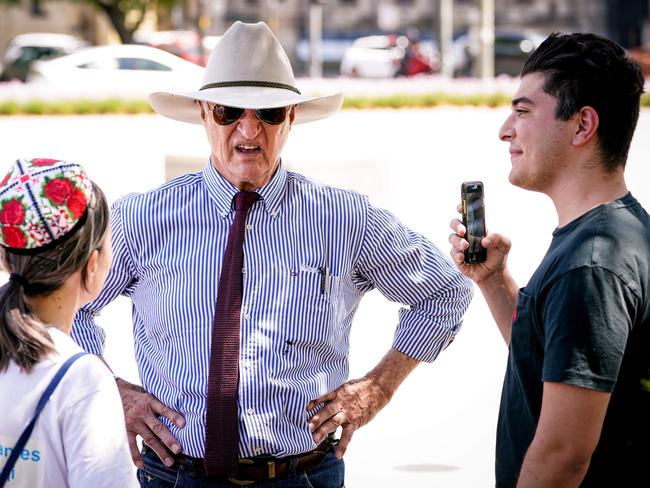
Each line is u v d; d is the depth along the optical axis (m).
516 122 2.45
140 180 10.27
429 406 5.49
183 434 2.84
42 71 18.56
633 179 10.15
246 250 2.88
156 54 18.17
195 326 2.86
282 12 48.44
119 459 2.16
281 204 2.93
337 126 13.67
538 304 2.30
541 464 2.21
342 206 2.98
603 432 2.26
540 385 2.33
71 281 2.27
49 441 2.15
